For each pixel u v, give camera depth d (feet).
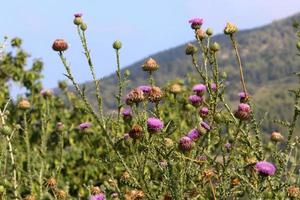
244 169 16.67
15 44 46.83
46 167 24.59
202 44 19.54
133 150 16.62
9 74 46.01
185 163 16.25
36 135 38.32
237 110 17.15
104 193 18.89
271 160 19.02
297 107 18.12
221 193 16.53
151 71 18.71
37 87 45.37
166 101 34.88
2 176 21.40
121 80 17.66
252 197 16.29
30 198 21.24
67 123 41.01
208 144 18.16
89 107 17.25
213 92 19.04
